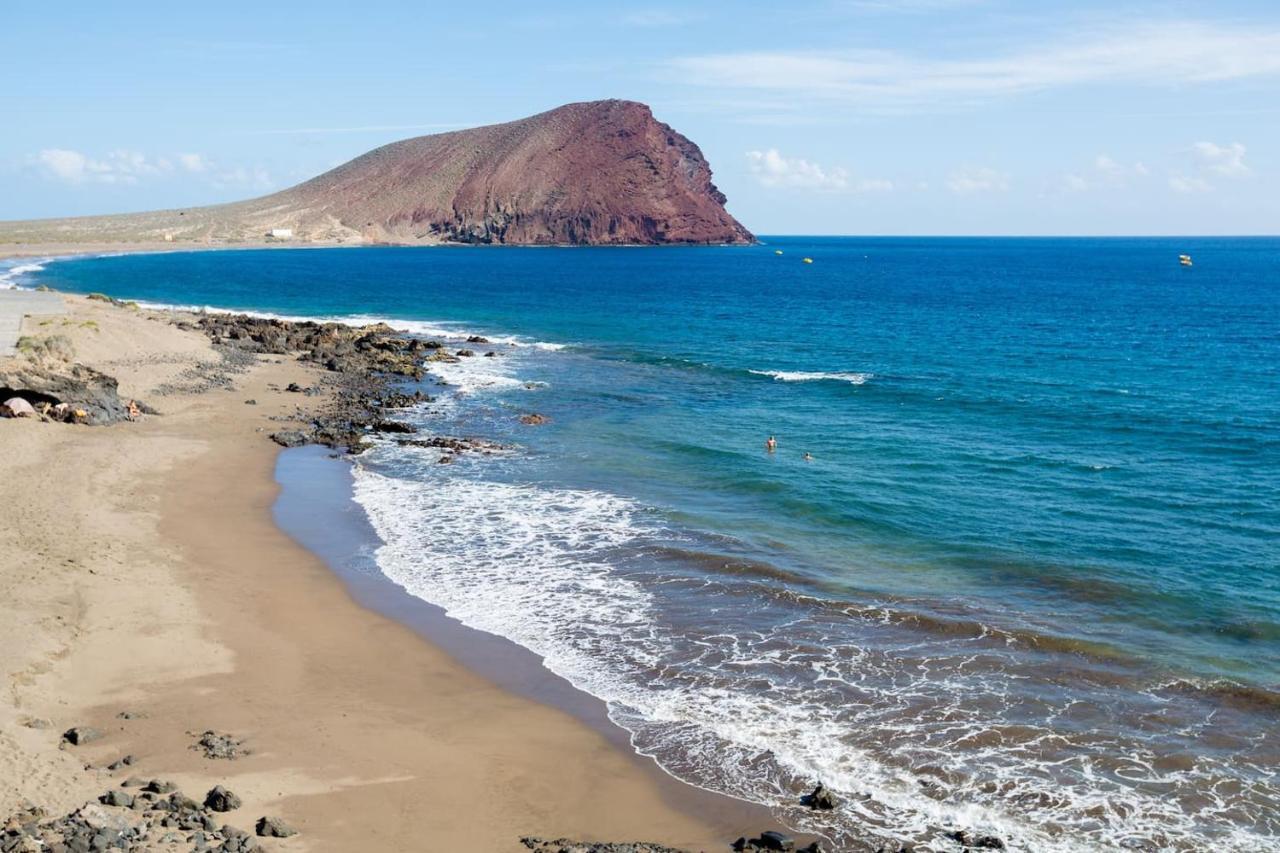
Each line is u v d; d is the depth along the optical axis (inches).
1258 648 847.1
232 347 2468.0
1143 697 762.2
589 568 1047.6
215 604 915.4
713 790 640.4
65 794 577.9
